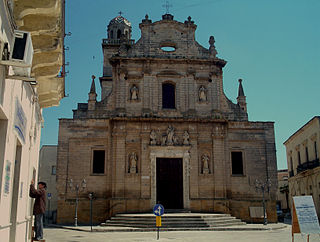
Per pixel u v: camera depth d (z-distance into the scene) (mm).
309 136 51031
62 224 36656
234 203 38500
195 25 42562
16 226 14586
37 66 18000
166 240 23000
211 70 41375
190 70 41031
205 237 24906
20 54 9711
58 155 38219
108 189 37781
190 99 40281
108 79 52344
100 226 33344
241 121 40375
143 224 31859
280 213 55531
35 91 19438
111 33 55375
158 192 38281
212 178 38688
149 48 41406
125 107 39625
